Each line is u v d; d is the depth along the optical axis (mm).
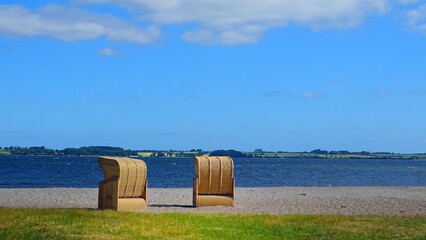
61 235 13844
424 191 37156
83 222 15602
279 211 22406
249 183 59969
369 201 27812
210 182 23781
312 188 39812
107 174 21812
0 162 134750
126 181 21344
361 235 15484
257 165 152625
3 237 13445
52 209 18672
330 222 17656
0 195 28375
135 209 21578
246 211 22156
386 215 20453
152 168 110625
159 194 31094
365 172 103188
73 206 23172
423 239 14930
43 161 154375
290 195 31609
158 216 17984
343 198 29672
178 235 14633
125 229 14961
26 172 82000
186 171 95375
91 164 130875
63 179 63188
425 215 21234
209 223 17031
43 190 32844
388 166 159500
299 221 17859
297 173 94000
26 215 16516
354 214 21281
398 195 32750
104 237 13852
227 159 24250
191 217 18219
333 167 138250
